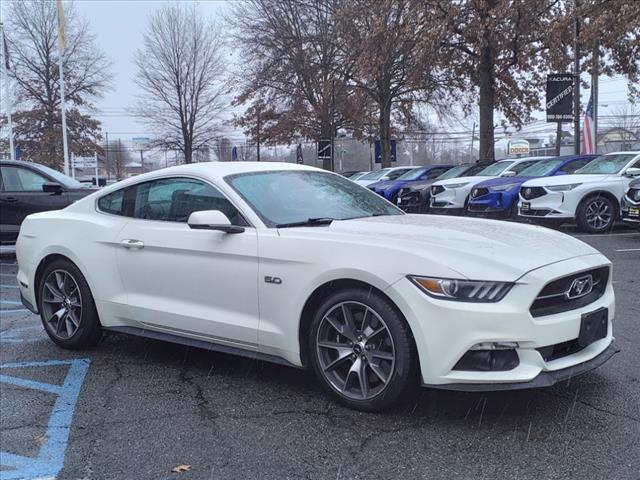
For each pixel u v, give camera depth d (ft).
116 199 16.63
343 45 90.58
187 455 10.73
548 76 58.65
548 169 45.50
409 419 11.80
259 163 16.31
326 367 12.52
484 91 69.82
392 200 59.72
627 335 17.01
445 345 10.77
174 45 133.49
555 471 9.73
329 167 102.37
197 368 15.51
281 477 9.86
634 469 9.72
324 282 12.12
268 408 12.69
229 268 13.52
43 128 133.39
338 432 11.40
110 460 10.63
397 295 11.18
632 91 75.77
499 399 12.60
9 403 13.44
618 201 38.73
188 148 139.74
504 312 10.57
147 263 15.11
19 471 10.32
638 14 52.90
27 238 18.06
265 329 13.06
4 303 24.52
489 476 9.65
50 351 17.38
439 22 62.85
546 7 63.46
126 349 17.40
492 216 45.83
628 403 12.28
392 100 100.53
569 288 11.52
